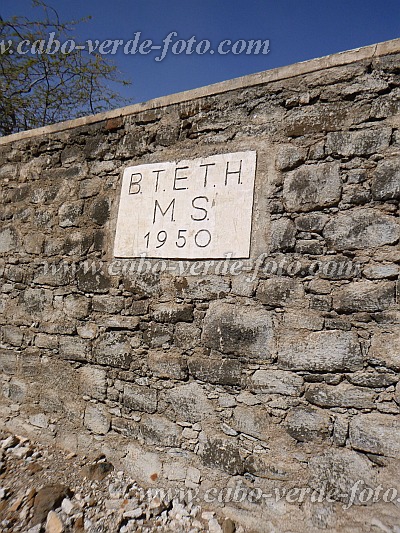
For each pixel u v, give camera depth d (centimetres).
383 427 225
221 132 289
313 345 245
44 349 347
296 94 266
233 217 276
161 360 290
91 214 338
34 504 263
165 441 282
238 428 260
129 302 310
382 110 242
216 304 275
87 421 318
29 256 366
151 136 317
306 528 234
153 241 304
